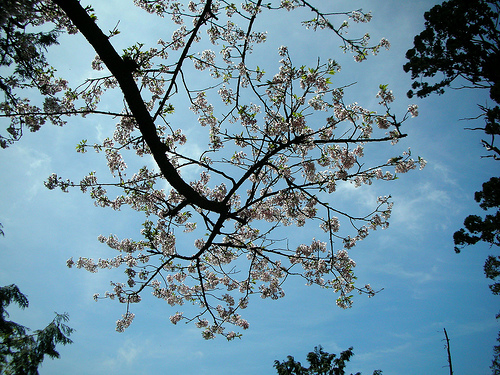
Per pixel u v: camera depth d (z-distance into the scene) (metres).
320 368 12.70
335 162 6.71
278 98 6.36
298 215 7.58
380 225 7.38
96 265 8.39
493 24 8.17
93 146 6.95
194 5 7.46
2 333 8.54
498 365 9.63
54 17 5.75
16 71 5.47
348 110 6.36
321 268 7.36
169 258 7.36
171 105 5.96
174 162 7.58
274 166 6.27
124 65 4.49
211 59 7.31
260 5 6.35
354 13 6.19
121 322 8.09
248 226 8.09
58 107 5.55
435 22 8.59
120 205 7.52
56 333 8.66
